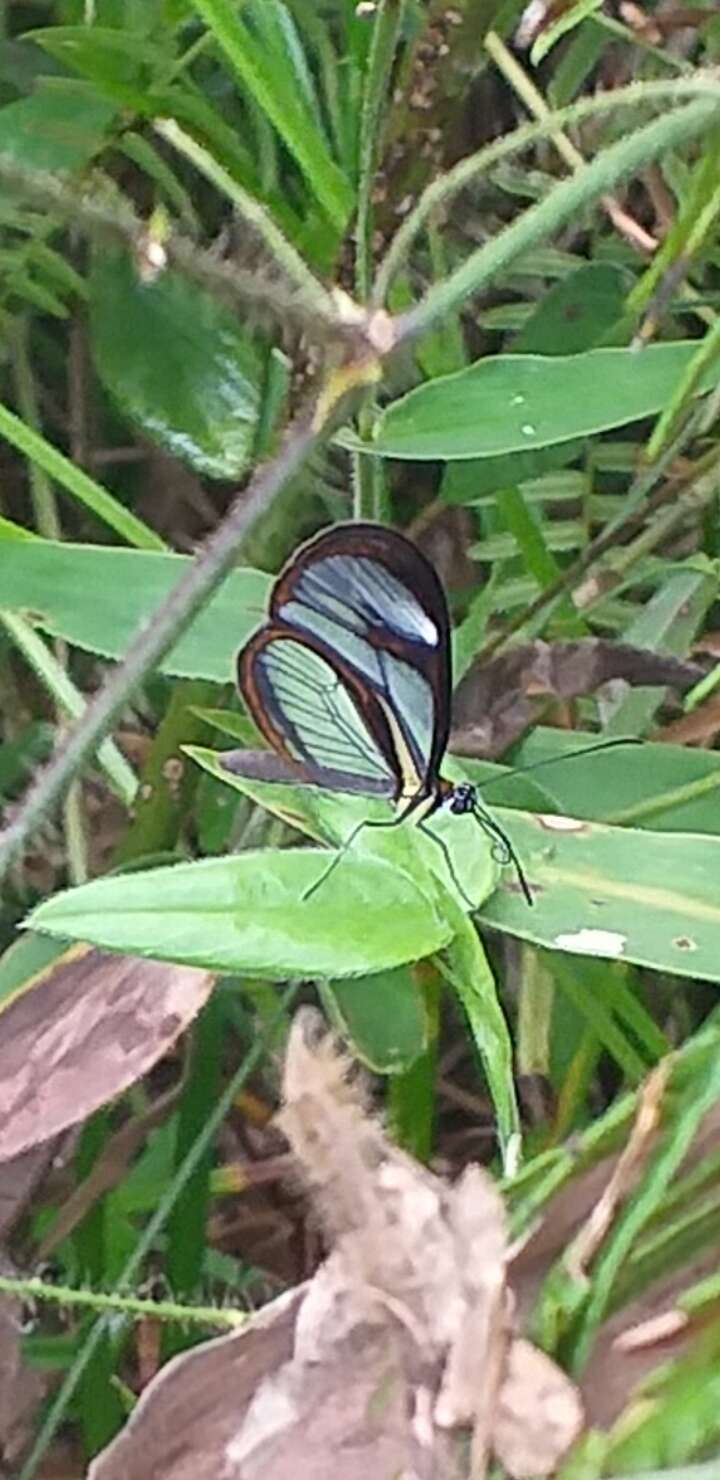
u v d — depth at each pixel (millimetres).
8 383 501
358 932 269
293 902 267
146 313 406
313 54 444
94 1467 254
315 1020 262
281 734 297
